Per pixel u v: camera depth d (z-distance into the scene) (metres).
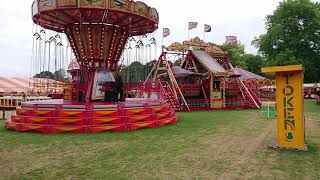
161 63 26.27
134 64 22.95
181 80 26.48
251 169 6.73
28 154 8.23
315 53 44.44
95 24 15.04
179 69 26.28
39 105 12.62
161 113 14.06
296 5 43.50
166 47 25.88
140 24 16.58
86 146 9.23
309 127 13.42
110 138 10.55
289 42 44.03
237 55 60.44
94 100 15.03
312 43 44.44
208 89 25.88
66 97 16.31
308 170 6.62
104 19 14.66
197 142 9.86
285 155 8.00
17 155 8.12
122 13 13.84
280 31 43.84
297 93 8.56
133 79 22.84
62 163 7.30
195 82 26.95
